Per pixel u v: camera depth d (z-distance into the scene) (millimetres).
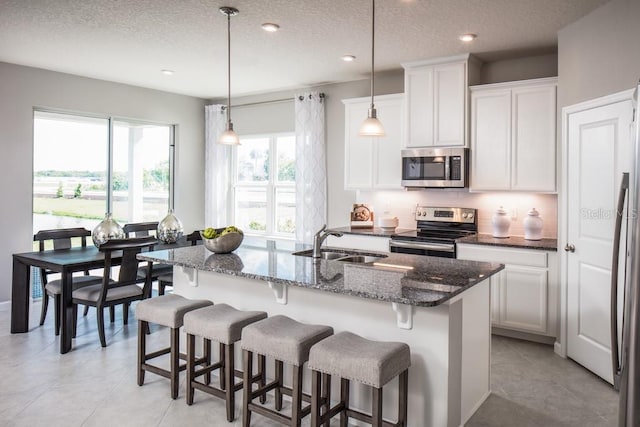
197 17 3592
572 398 3027
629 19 3021
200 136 6969
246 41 4168
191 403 2904
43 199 5426
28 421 2701
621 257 3041
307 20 3623
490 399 3002
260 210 6695
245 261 3076
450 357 2367
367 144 5234
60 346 3822
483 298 2908
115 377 3314
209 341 3123
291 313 2936
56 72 5328
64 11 3488
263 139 6637
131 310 5086
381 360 2088
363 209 5480
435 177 4684
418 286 2324
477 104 4500
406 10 3402
